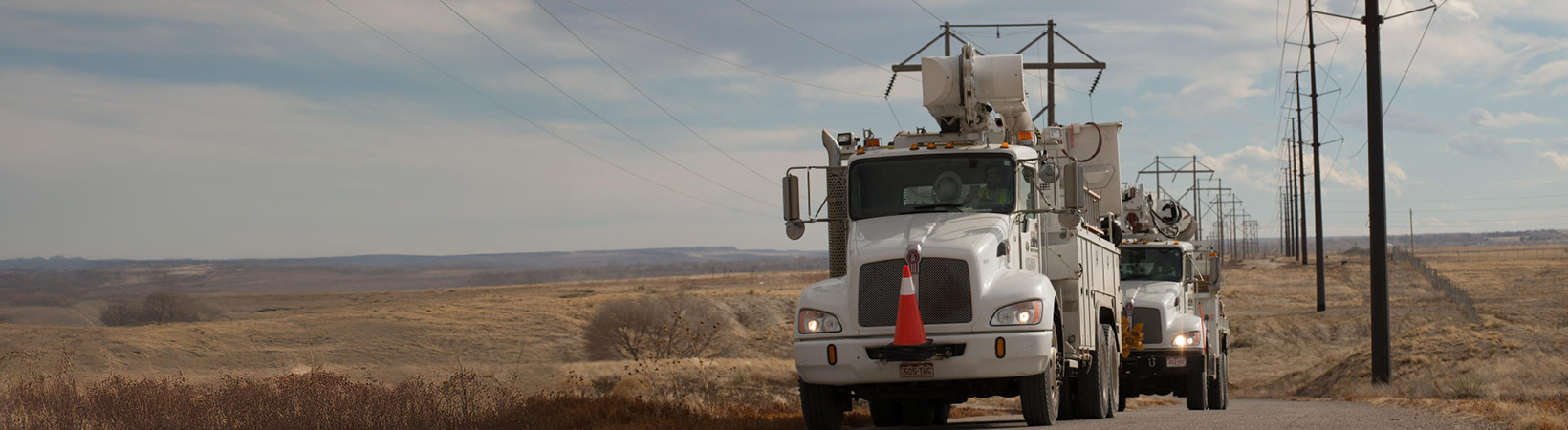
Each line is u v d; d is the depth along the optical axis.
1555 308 47.56
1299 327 60.22
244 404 12.89
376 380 16.73
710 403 20.00
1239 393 42.06
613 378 26.69
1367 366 34.78
